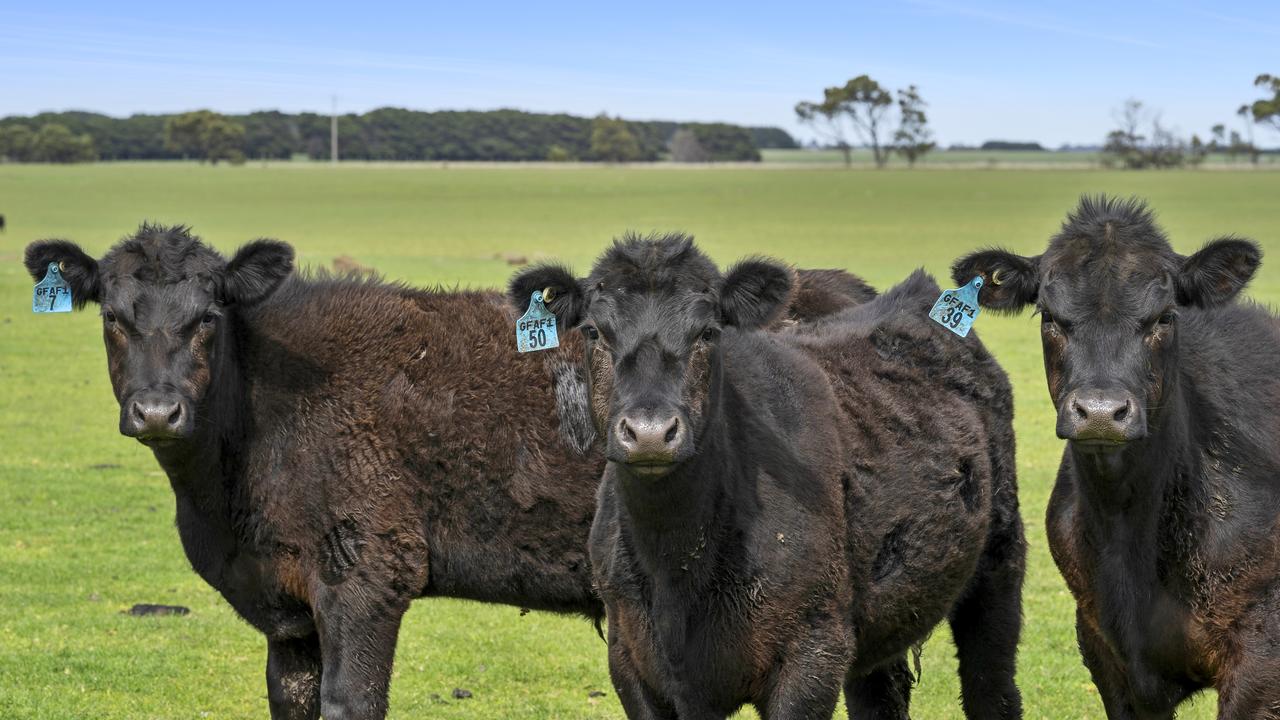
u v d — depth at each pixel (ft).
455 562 26.76
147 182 366.43
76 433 61.77
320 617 25.70
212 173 444.14
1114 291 21.45
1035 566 42.55
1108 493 22.26
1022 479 51.13
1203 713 31.76
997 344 87.66
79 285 25.84
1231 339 23.99
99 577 40.93
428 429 26.30
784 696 22.26
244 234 185.06
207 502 25.84
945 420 26.61
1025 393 70.13
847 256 150.20
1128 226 22.24
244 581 26.32
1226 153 546.67
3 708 30.45
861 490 23.99
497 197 302.45
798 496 22.48
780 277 22.47
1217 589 21.95
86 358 83.82
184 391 24.67
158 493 51.21
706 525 21.76
